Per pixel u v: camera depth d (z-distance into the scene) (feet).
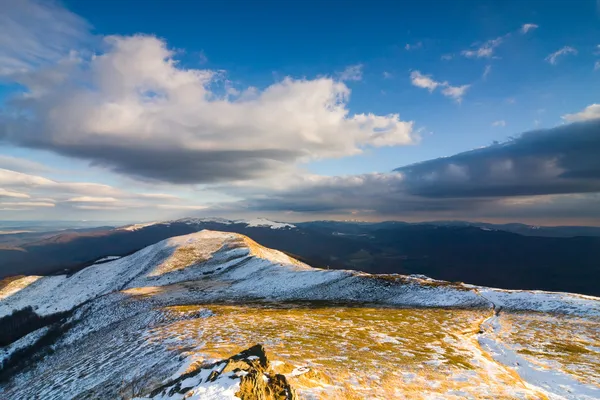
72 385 83.15
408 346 82.33
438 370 63.87
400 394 51.34
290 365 57.77
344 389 50.78
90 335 201.05
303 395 45.37
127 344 102.47
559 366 71.05
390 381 56.65
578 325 113.80
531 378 64.95
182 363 59.77
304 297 233.55
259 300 234.99
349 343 82.74
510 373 65.36
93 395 65.46
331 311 148.25
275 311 154.51
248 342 79.30
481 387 55.77
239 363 46.19
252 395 36.76
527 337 97.04
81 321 251.60
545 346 87.10
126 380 65.26
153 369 64.80
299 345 78.07
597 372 67.26
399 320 121.08
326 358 67.31
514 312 142.41
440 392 53.16
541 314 136.15
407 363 67.46
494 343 90.33
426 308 162.50
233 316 129.90
